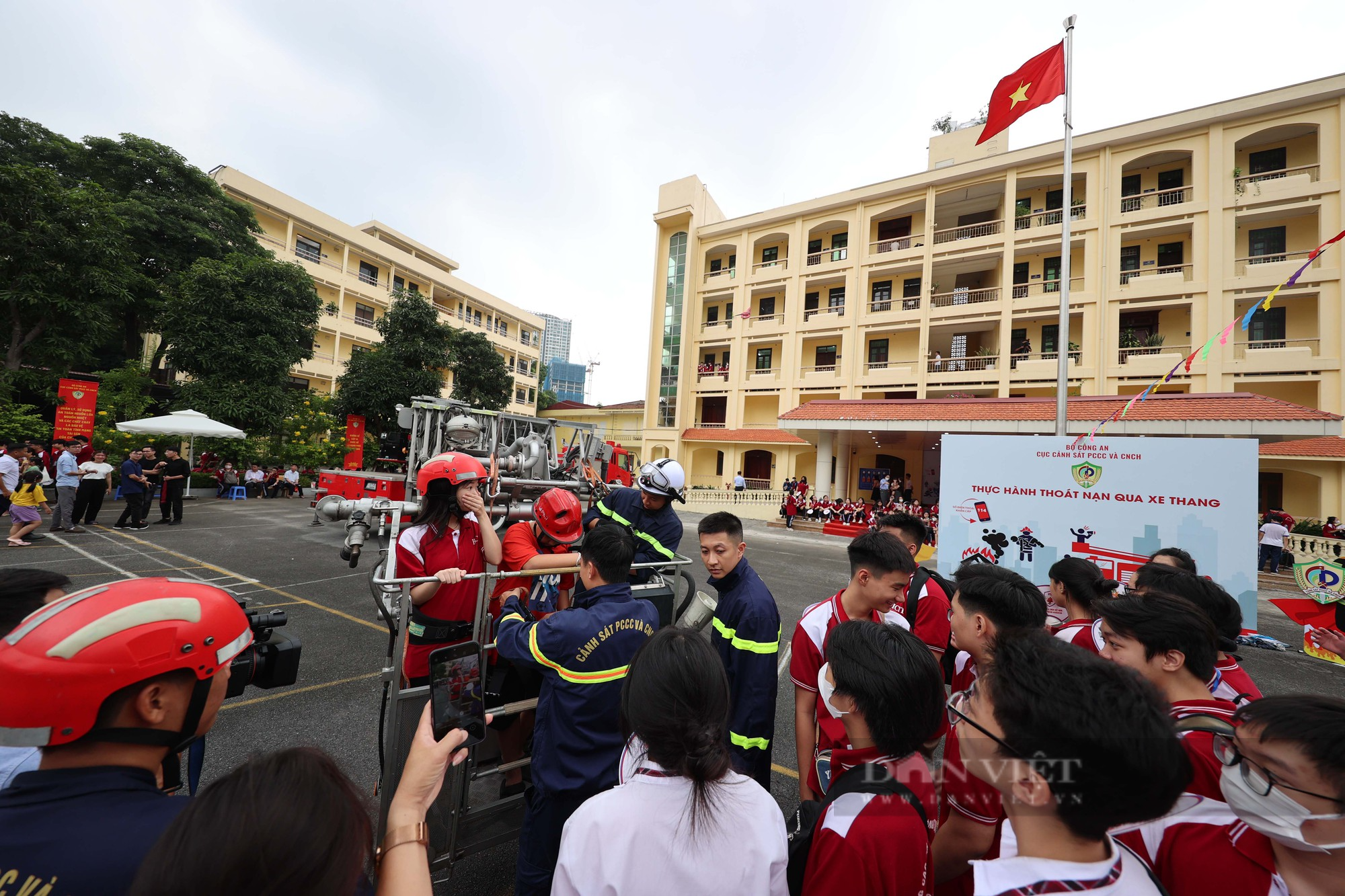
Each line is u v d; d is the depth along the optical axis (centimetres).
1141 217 1794
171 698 89
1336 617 573
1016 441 522
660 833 103
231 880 60
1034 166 1959
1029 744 83
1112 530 476
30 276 1424
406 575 226
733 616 213
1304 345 1608
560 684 166
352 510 272
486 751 233
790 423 1955
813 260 2483
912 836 102
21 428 1315
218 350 1639
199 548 834
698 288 2756
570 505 272
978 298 2108
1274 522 1246
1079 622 264
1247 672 558
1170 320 1822
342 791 75
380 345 1870
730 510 2180
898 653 117
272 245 2500
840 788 114
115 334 1842
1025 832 86
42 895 71
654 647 120
